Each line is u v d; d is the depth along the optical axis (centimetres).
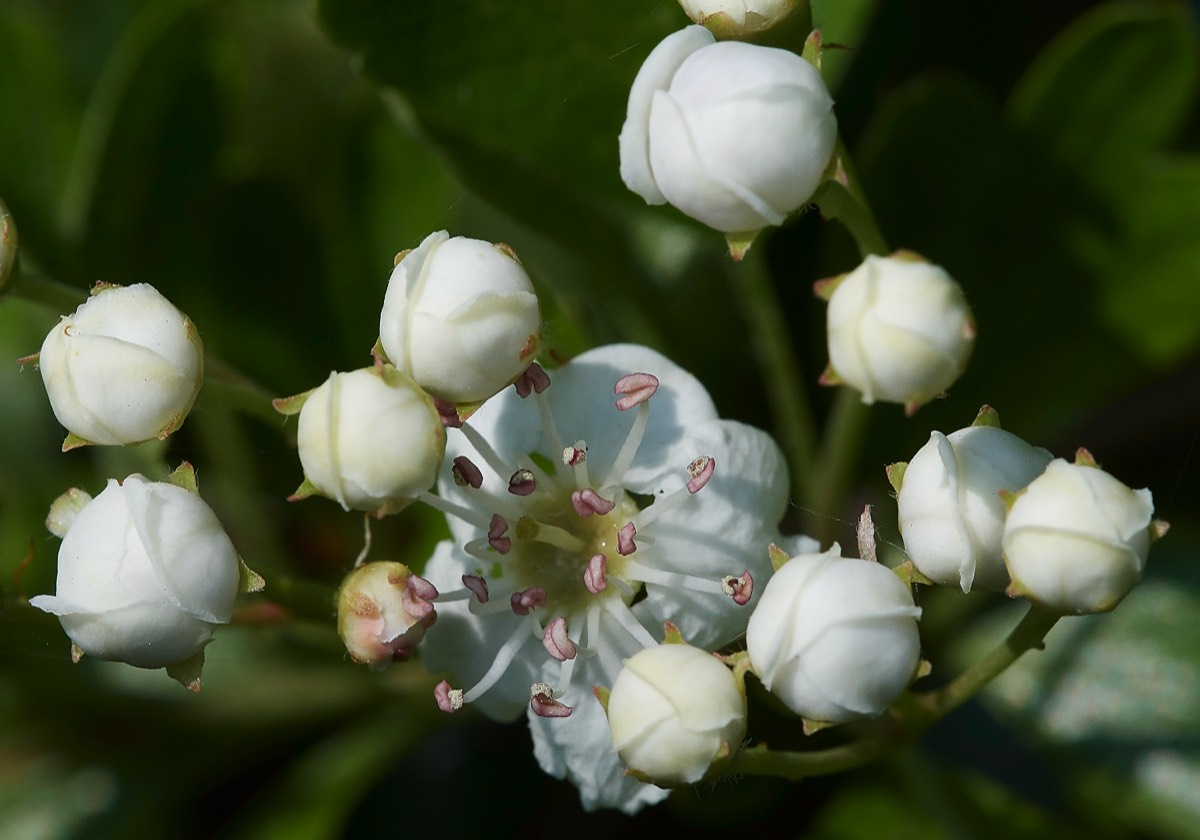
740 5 12
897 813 13
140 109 14
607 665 12
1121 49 13
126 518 12
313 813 13
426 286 11
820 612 11
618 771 12
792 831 13
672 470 12
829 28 13
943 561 12
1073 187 14
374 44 13
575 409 12
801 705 11
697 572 12
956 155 14
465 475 12
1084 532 11
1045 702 13
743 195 11
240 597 12
